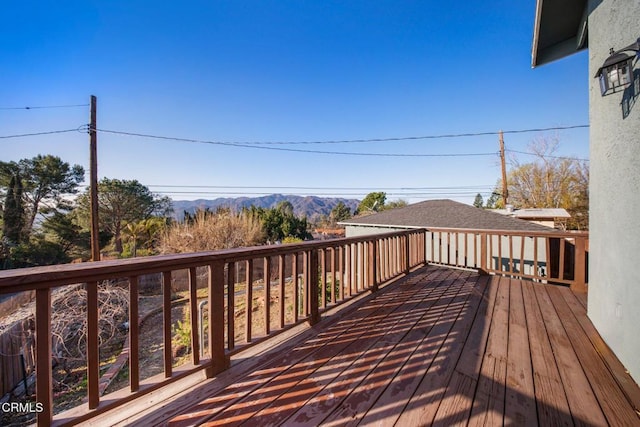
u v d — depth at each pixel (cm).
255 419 135
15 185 1741
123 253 1647
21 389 402
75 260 1866
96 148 916
